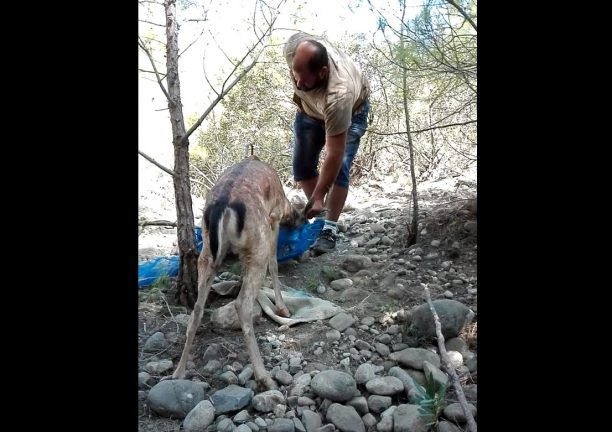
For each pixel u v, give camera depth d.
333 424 2.43
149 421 2.47
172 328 3.21
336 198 4.35
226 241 2.79
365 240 4.53
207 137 7.21
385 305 3.43
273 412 2.52
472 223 4.20
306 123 4.22
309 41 3.52
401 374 2.72
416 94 5.20
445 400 2.55
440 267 3.88
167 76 3.25
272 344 3.07
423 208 4.89
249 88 6.68
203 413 2.44
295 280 3.89
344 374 2.62
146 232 5.09
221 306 3.45
